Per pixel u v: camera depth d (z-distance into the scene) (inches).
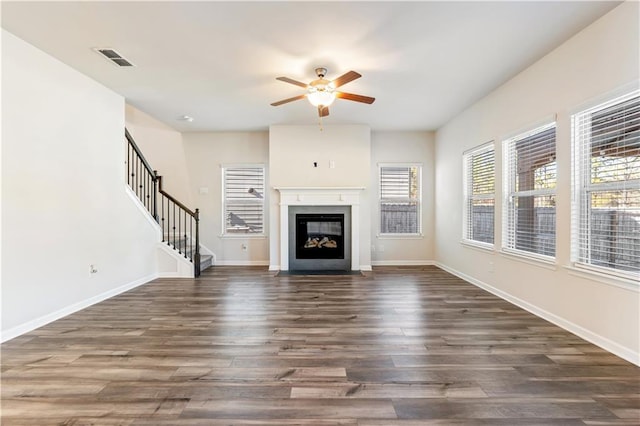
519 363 95.4
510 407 74.5
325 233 245.6
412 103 190.4
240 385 83.7
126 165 193.8
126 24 108.7
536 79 136.9
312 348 106.0
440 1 96.4
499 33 114.5
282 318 134.9
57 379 86.4
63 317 135.7
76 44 121.8
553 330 121.0
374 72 146.7
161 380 86.0
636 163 98.0
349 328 123.6
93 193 155.3
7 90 114.0
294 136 239.3
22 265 118.6
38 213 125.5
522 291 149.0
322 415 71.8
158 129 254.4
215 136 260.2
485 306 151.2
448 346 107.3
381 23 108.2
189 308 148.7
